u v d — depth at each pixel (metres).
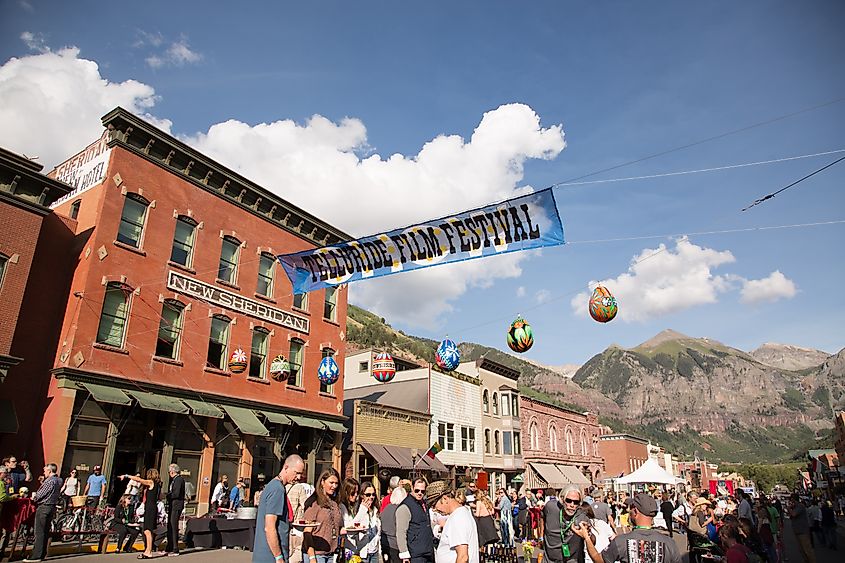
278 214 25.83
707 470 88.88
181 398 19.92
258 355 23.92
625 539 4.94
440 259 12.11
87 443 17.11
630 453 71.81
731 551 6.43
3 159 16.78
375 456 28.30
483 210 11.18
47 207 18.14
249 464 22.08
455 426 37.47
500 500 15.37
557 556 7.96
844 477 52.12
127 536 13.56
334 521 7.10
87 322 17.77
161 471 18.83
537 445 48.47
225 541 14.32
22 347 17.14
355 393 38.84
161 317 20.09
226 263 23.19
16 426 16.08
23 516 11.32
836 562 17.09
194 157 21.86
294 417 24.58
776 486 100.19
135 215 20.00
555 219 10.57
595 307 10.70
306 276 14.41
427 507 7.20
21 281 16.84
